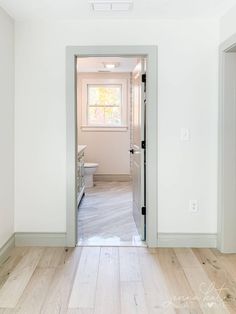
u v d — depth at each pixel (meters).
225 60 3.33
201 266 3.08
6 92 3.27
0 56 3.08
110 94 7.71
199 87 3.52
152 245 3.59
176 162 3.56
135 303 2.41
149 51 3.48
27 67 3.50
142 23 3.48
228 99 3.34
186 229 3.61
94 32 3.48
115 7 3.12
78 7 3.11
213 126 3.54
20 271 2.95
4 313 2.27
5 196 3.29
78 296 2.51
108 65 6.57
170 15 3.34
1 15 3.10
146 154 3.64
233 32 3.08
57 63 3.49
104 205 5.57
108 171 7.82
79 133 7.71
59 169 3.57
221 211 3.43
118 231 4.15
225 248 3.41
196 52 3.49
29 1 2.96
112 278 2.82
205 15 3.34
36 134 3.54
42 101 3.52
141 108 3.78
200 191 3.59
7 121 3.31
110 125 7.75
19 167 3.56
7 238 3.36
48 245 3.60
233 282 2.74
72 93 3.50
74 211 3.58
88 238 3.87
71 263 3.14
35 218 3.59
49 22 3.47
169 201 3.59
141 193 3.81
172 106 3.53
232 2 3.00
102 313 2.28
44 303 2.41
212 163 3.57
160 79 3.51
